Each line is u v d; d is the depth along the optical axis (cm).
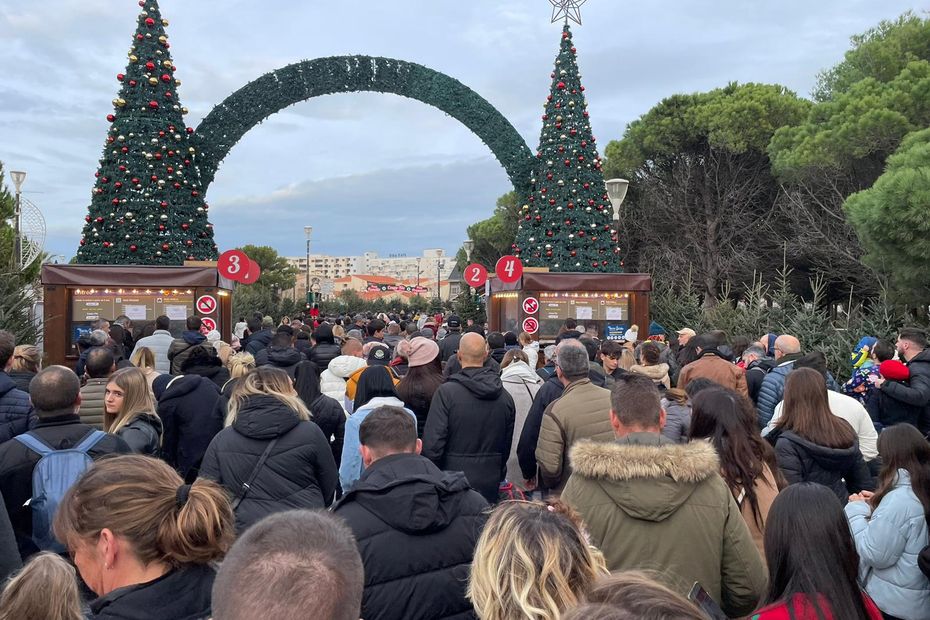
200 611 208
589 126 1966
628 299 1783
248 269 1578
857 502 370
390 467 297
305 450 395
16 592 185
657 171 3069
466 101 2038
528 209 2002
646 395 338
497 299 2050
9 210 2092
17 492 376
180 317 1581
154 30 1741
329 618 134
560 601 195
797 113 2791
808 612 223
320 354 870
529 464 538
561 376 498
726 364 669
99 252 1673
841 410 522
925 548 338
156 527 208
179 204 1755
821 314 1389
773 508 244
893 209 1242
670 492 277
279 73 1959
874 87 2119
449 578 279
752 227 2891
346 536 151
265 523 149
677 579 272
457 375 524
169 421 561
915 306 1378
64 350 1530
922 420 631
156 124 1722
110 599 204
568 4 1975
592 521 286
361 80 2006
